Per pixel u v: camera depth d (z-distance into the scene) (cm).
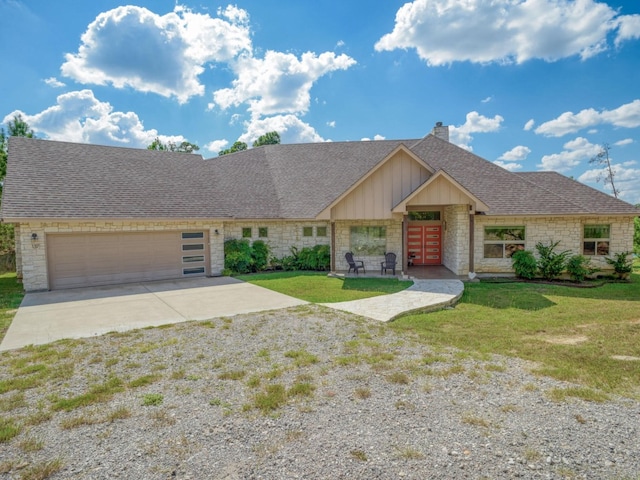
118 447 365
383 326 811
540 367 564
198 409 443
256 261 1833
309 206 1886
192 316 928
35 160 1537
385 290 1244
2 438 380
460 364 578
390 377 529
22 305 1079
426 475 316
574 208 1552
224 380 528
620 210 1529
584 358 602
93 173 1612
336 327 802
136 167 1780
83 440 378
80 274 1405
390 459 340
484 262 1612
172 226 1596
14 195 1327
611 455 341
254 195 1992
